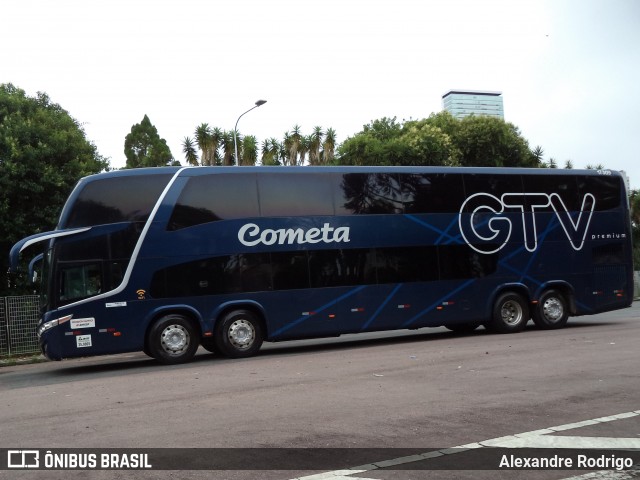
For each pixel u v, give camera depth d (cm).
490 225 1770
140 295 1438
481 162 4722
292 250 1555
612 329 1786
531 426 683
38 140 2317
